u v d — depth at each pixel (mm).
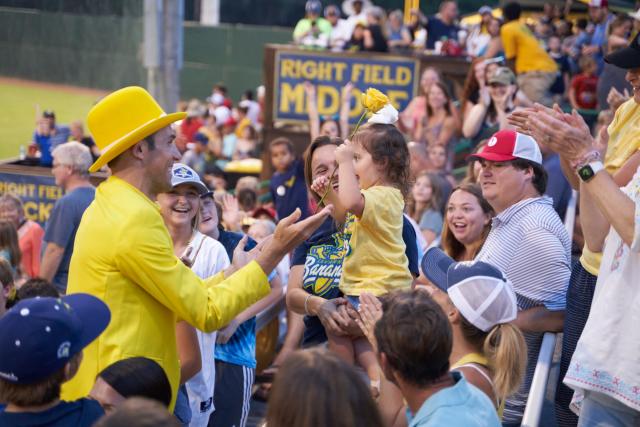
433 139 23469
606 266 7145
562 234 8789
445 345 5828
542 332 8578
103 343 6875
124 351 6875
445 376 5957
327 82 26109
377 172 8281
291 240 7152
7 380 5824
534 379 7465
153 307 7062
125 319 6918
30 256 17453
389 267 8055
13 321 5844
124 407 4840
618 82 18094
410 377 5863
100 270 6875
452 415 5656
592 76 24969
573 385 7023
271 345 13859
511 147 8875
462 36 34844
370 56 25750
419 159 21578
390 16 38000
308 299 8555
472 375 6422
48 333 5824
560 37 32344
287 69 26266
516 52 24844
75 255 7078
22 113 38312
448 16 34875
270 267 7234
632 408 6859
